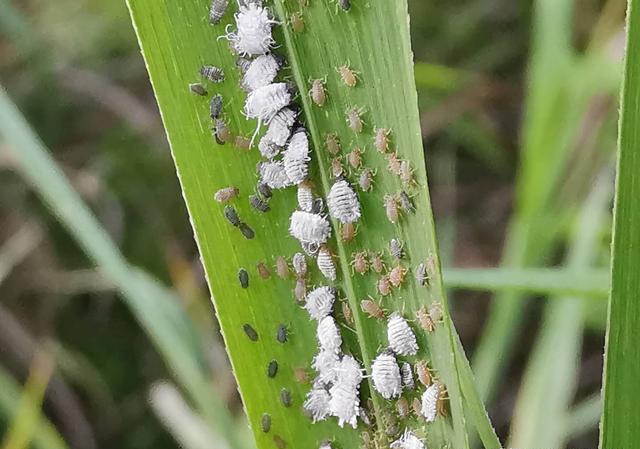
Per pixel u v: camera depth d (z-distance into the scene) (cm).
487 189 20
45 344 19
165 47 8
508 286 11
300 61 8
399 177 8
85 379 19
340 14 8
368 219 9
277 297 9
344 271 9
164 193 20
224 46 9
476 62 19
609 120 16
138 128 20
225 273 9
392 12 8
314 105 8
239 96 9
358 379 9
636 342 8
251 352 9
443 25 20
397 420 9
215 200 9
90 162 20
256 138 9
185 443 14
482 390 14
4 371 18
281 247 9
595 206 14
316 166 9
